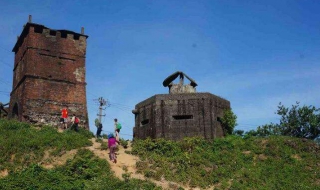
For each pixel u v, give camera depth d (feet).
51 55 107.14
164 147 75.31
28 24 105.29
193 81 95.30
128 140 86.63
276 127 100.89
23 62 109.09
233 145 79.82
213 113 86.38
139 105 94.27
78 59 111.04
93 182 58.29
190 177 65.36
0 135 75.66
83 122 106.01
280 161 73.26
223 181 64.75
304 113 101.04
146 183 60.29
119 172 64.49
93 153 69.72
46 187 54.34
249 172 68.33
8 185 53.72
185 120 85.30
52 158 67.15
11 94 119.14
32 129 82.48
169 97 87.35
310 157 75.56
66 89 106.73
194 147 77.20
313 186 64.59
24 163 64.85
